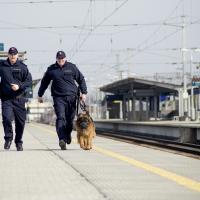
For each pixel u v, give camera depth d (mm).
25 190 12539
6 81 22500
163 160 20359
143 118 119000
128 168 17094
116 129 78000
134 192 12180
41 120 167125
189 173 15875
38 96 24156
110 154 22578
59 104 23453
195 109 113125
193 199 11195
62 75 23281
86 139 24266
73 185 13281
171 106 137625
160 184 13469
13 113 23188
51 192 12211
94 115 185375
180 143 36469
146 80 109688
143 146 29500
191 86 112938
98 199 11227
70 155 21641
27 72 22656
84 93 23641
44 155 21547
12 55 22359
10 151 23688
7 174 15477
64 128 23859
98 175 15227
